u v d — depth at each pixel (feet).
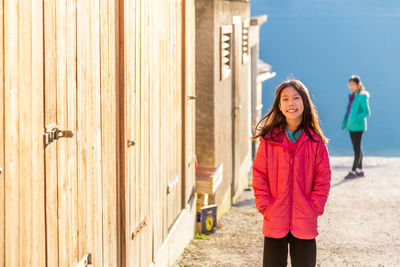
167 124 20.48
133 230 15.85
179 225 22.41
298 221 14.55
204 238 25.70
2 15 8.44
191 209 24.90
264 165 14.78
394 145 147.54
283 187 14.56
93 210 12.74
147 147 17.43
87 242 12.39
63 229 11.00
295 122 14.67
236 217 30.37
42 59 9.88
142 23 16.58
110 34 13.79
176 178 22.13
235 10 33.17
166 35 20.12
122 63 14.52
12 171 8.84
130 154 15.38
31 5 9.39
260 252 23.71
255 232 27.09
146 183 17.35
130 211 15.49
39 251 9.90
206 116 27.76
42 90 9.89
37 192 9.77
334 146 139.33
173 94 21.48
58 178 10.71
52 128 10.34
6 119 8.62
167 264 20.38
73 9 11.32
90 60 12.38
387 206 32.86
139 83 16.34
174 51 21.53
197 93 27.78
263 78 48.96
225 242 25.16
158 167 19.07
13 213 8.91
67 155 11.14
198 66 27.61
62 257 10.98
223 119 30.22
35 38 9.57
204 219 26.30
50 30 10.19
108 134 13.78
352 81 41.32
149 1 17.43
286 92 14.51
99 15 12.93
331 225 28.55
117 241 14.69
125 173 14.83
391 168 46.03
